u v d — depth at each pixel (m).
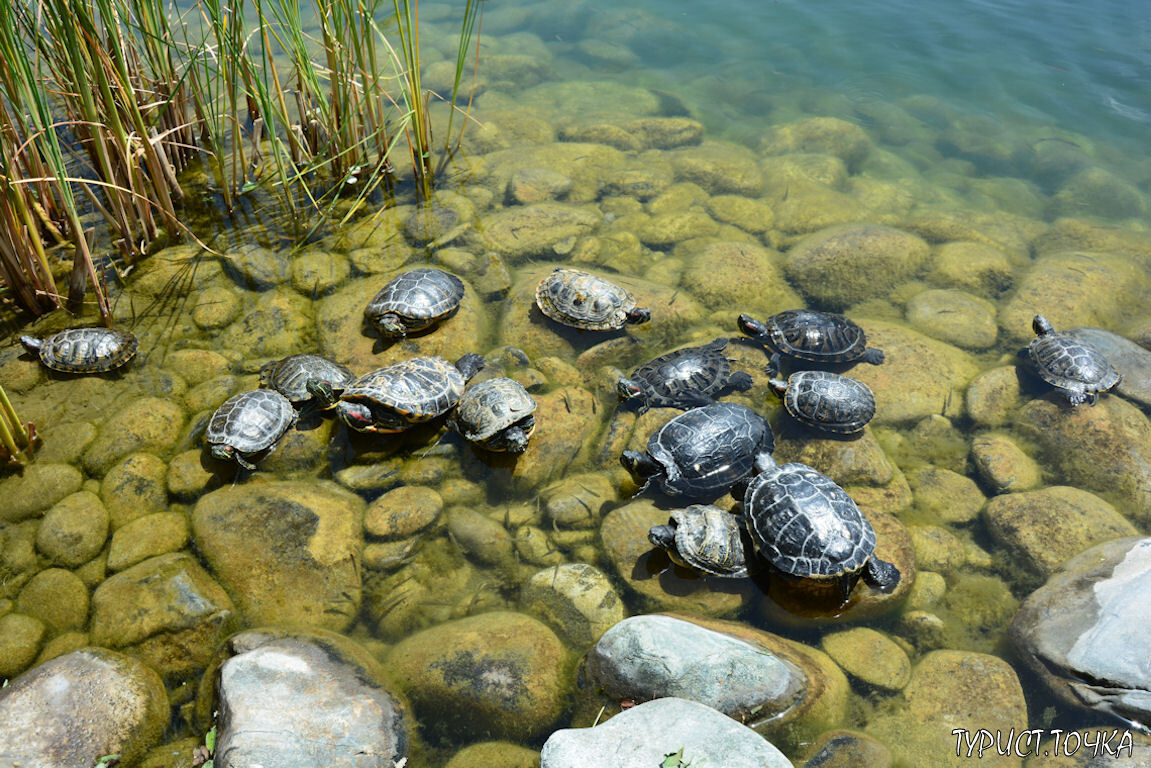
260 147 2.77
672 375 2.14
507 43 3.64
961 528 1.99
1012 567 1.92
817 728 1.70
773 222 2.69
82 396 2.07
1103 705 1.72
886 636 1.83
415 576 1.86
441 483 1.99
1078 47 3.44
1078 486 2.04
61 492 1.91
